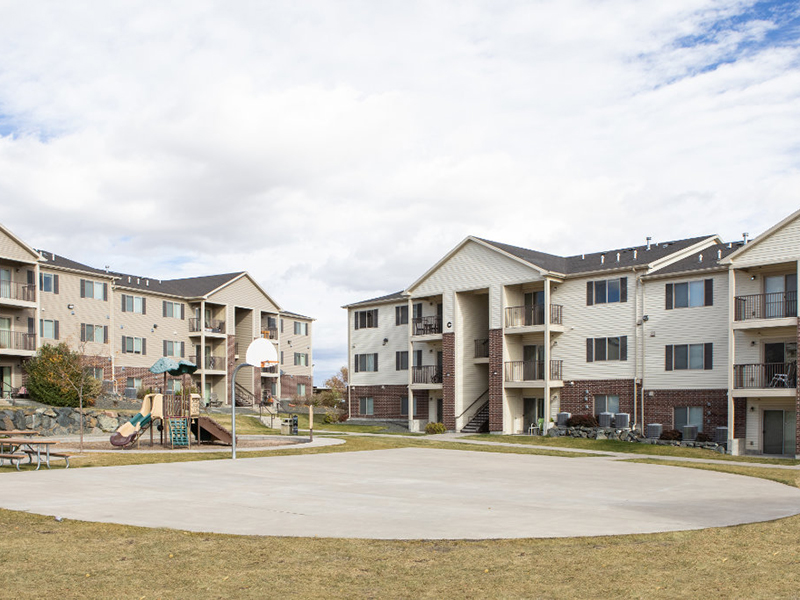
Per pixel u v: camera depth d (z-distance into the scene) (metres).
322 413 59.31
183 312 58.06
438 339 44.75
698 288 34.66
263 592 7.87
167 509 12.93
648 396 35.88
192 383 56.88
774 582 8.39
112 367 50.91
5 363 42.38
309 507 13.47
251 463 22.12
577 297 39.28
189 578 8.36
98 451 24.84
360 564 9.05
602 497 15.78
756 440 31.88
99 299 50.75
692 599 7.71
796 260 29.83
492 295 41.25
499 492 16.31
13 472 18.30
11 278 43.16
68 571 8.58
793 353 31.36
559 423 38.38
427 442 33.75
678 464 25.02
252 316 62.56
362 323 52.12
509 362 40.53
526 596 7.80
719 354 33.62
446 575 8.57
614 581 8.38
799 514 13.52
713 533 11.24
